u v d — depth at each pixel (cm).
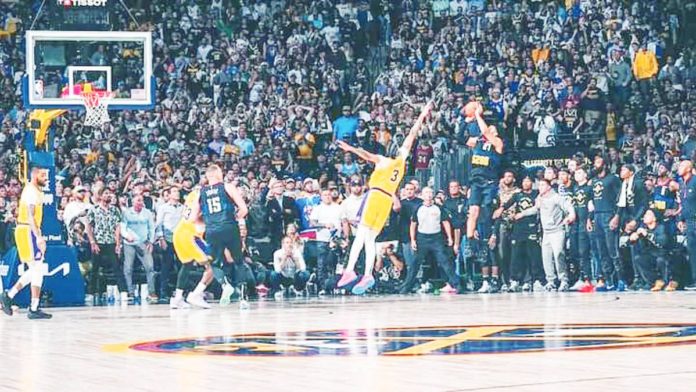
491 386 745
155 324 1408
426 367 858
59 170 2748
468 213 2367
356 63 3462
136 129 2933
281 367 876
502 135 2856
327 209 2341
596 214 2256
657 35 3509
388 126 2966
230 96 3203
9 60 3189
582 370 823
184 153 2805
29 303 1947
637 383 749
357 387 752
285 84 3195
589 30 3466
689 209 2181
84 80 2114
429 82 3241
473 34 3522
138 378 824
